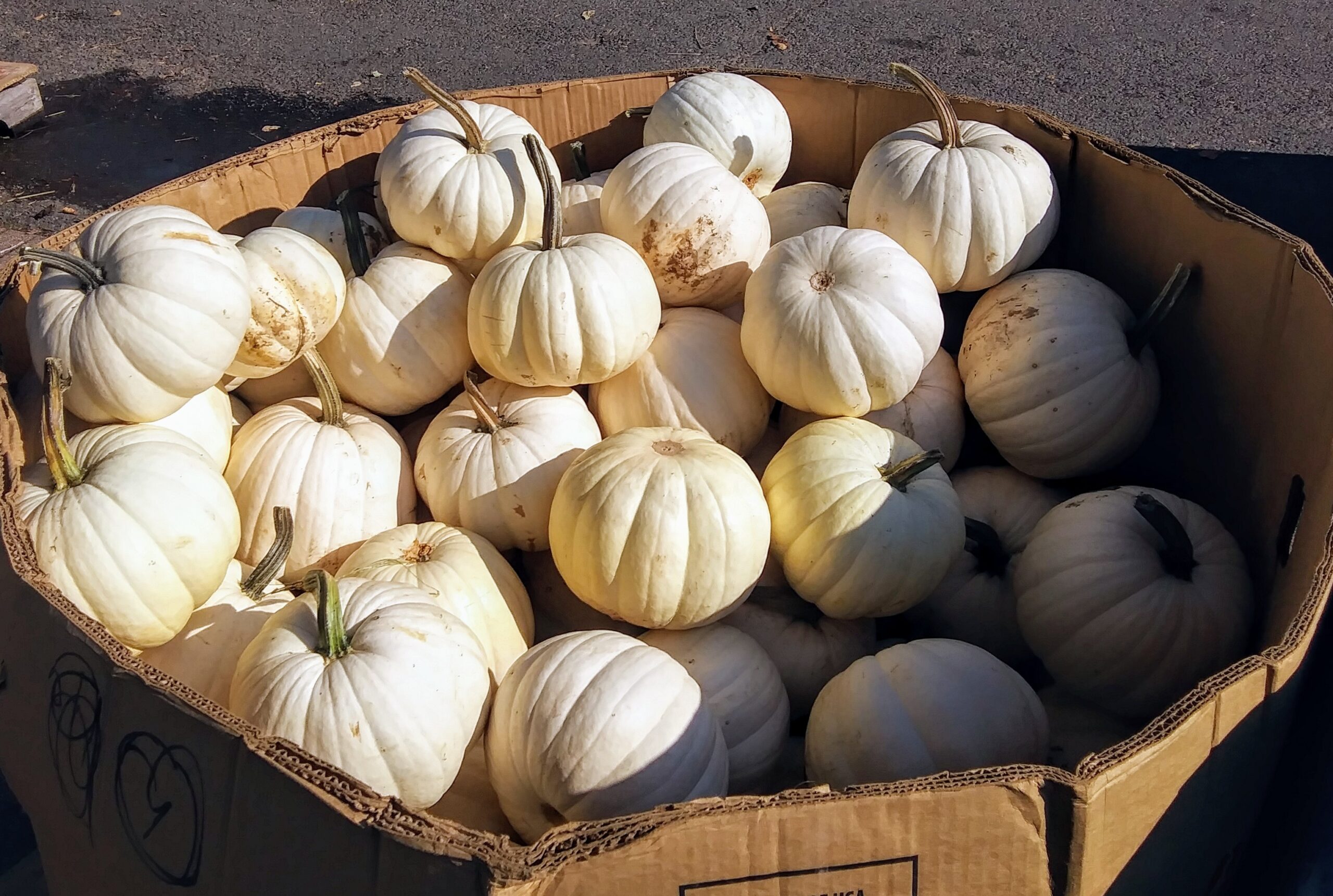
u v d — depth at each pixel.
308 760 0.87
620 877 0.83
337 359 1.41
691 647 1.21
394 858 0.83
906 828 0.85
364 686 1.04
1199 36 3.14
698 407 1.36
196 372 1.20
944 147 1.45
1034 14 3.33
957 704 1.13
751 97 1.61
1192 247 1.37
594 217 1.55
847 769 1.14
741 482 1.20
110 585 1.10
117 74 3.24
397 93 3.08
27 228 2.50
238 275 1.24
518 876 0.81
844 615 1.28
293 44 3.42
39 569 1.02
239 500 1.31
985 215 1.41
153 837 0.94
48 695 0.99
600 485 1.18
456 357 1.43
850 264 1.33
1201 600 1.23
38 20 3.65
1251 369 1.31
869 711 1.14
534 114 1.74
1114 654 1.24
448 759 1.06
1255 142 2.61
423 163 1.40
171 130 2.93
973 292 1.50
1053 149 1.53
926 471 1.29
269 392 1.46
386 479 1.35
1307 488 1.19
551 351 1.30
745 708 1.20
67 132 2.93
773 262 1.35
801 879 0.85
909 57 3.08
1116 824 0.88
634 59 3.17
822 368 1.30
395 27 3.50
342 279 1.38
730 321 1.44
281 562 1.23
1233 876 1.10
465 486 1.31
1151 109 2.77
